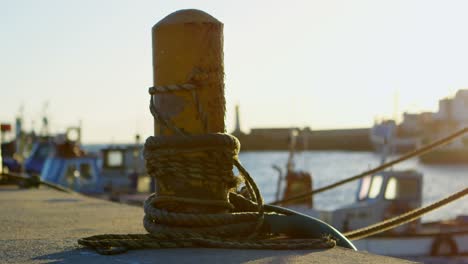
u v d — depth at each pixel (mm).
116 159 30375
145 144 3791
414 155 6262
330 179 83438
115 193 27766
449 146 131250
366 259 3217
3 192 10227
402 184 17328
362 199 17797
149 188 29500
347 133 157250
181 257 3320
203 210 3748
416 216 4633
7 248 3871
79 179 28625
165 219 3719
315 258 3246
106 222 5461
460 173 108812
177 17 3801
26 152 41531
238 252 3443
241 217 3783
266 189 67562
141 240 3654
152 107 3832
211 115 3797
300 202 19641
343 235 4203
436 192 70312
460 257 16578
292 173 20203
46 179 28703
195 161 3719
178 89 3736
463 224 18906
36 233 4652
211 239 3619
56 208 6992
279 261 3170
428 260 16594
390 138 20234
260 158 126938
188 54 3764
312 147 157000
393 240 16656
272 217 3945
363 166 114812
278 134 124375
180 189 3738
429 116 108875
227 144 3709
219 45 3848
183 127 3758
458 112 105000
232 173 3803
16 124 35219
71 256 3502
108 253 3465
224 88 3891
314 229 3828
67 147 29094
